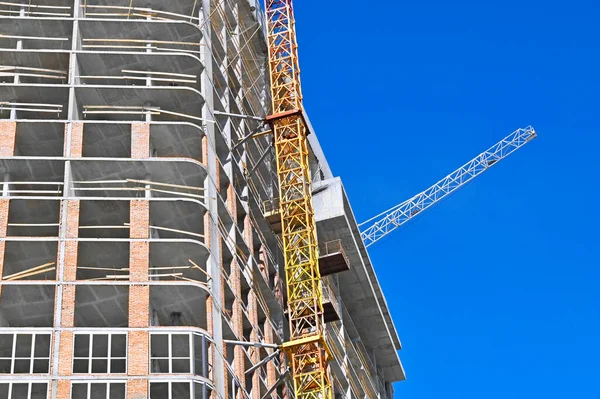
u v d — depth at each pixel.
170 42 77.88
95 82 76.81
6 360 63.34
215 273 67.19
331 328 93.94
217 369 62.81
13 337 60.47
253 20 96.38
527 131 153.25
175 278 67.69
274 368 76.69
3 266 63.78
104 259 66.00
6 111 73.62
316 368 77.38
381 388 113.06
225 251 72.12
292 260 83.75
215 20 87.88
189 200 67.81
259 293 77.75
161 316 65.38
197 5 83.00
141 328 61.50
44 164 68.38
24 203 66.25
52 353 59.91
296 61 92.06
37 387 58.91
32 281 62.28
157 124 72.12
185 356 62.53
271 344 72.00
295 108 88.31
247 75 93.69
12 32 77.00
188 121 76.12
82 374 59.47
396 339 112.00
